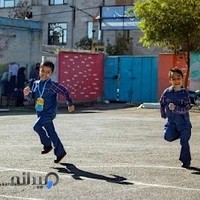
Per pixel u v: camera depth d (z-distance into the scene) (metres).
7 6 51.81
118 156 11.45
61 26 49.69
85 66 33.22
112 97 33.62
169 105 10.25
